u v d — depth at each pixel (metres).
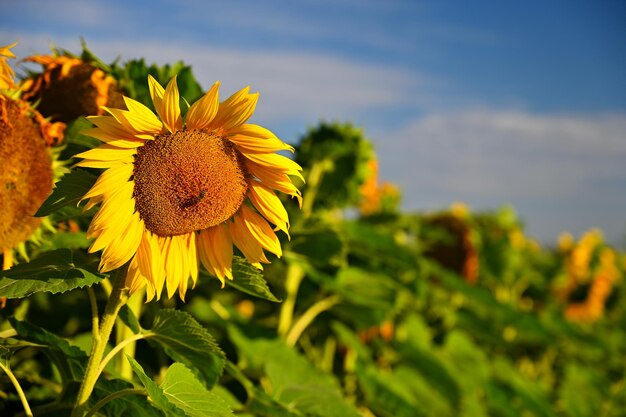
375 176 1.80
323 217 1.71
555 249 4.40
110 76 1.04
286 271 1.71
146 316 1.41
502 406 2.44
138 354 1.41
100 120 0.76
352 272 1.74
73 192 0.79
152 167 0.78
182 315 0.84
